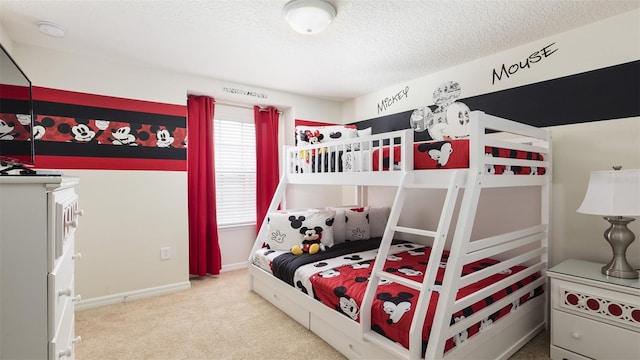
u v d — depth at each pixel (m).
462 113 2.95
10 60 1.23
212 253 3.57
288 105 3.95
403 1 1.90
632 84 2.01
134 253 2.93
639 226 1.99
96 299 2.73
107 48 2.58
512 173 1.94
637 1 1.89
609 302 1.71
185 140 3.22
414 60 2.86
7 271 0.95
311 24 2.03
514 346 1.98
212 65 2.99
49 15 2.07
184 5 1.96
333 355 1.98
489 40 2.45
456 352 1.57
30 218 0.97
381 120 3.80
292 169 3.23
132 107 2.93
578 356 1.83
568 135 2.29
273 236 3.00
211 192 3.57
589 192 1.83
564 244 2.32
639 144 1.99
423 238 3.30
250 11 2.03
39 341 0.98
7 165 1.31
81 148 2.70
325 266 2.45
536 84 2.45
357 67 3.04
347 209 3.38
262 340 2.15
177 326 2.35
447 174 1.80
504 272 2.20
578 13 2.04
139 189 2.96
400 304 1.70
